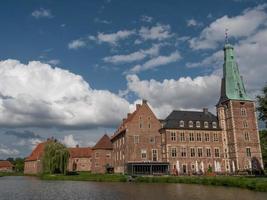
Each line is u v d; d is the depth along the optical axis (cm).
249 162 9825
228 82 10550
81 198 4656
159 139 10119
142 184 6912
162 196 4591
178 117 10181
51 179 9769
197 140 10019
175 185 6356
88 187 6412
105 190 5688
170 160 9681
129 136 9912
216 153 10075
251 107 10256
